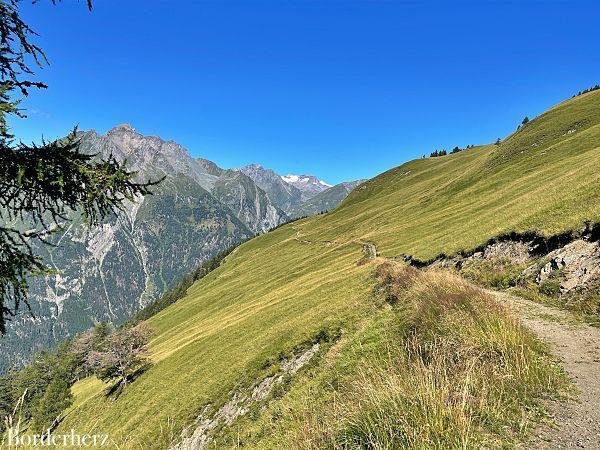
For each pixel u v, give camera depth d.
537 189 39.91
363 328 20.00
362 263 55.12
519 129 103.38
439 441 5.92
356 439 6.75
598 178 26.78
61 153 7.01
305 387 17.91
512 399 7.32
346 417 7.32
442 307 12.90
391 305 21.27
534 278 19.70
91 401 65.00
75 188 7.52
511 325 10.23
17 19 6.52
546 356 9.39
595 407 6.86
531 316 13.98
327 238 134.38
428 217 73.06
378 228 99.12
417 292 17.92
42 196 7.53
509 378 7.98
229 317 72.88
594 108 75.44
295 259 121.38
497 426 6.49
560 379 8.12
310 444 7.83
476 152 163.00
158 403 40.78
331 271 66.31
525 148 78.12
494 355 8.93
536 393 7.56
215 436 22.94
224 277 168.38
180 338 86.38
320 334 24.84
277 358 27.62
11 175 6.92
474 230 37.41
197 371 42.38
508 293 19.23
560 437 6.09
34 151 6.89
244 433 18.61
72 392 90.81
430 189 118.12
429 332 11.55
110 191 7.76
